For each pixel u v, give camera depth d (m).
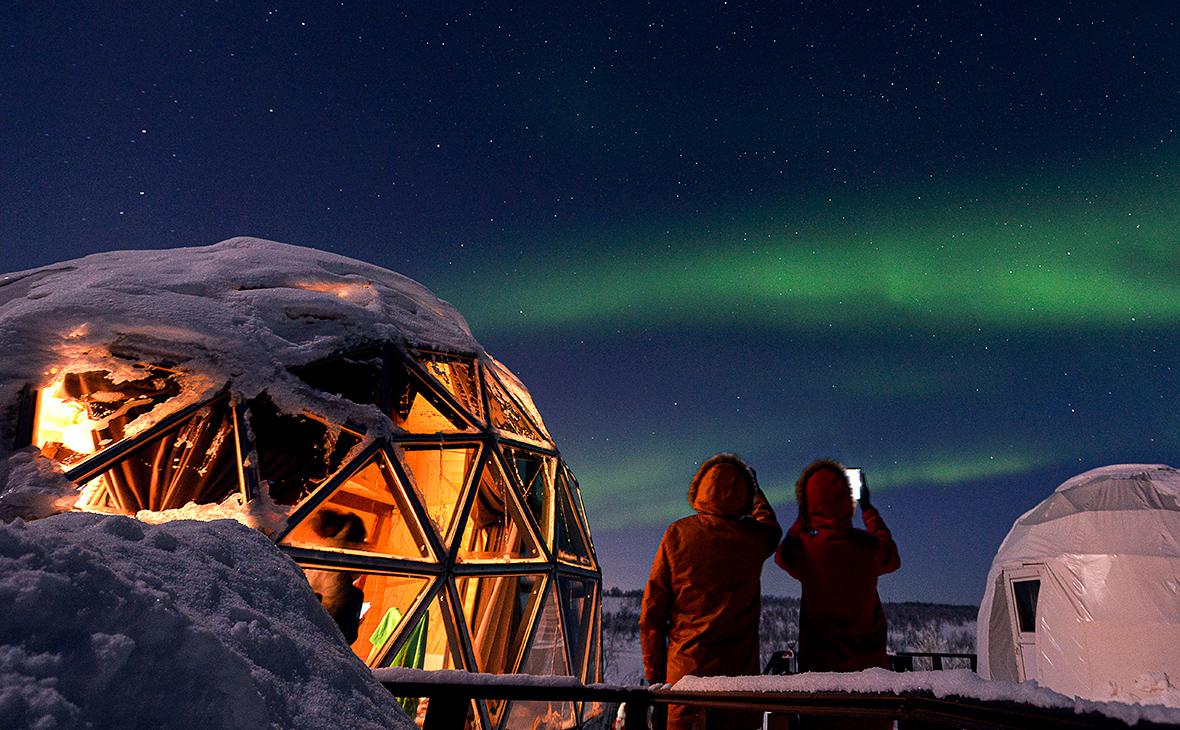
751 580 3.04
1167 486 11.03
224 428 7.18
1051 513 11.79
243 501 6.79
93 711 0.94
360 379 8.46
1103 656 9.80
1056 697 1.09
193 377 7.26
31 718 0.87
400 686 2.53
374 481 9.15
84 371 6.76
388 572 7.34
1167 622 9.57
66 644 0.98
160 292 7.89
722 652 2.91
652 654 3.05
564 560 9.73
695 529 3.08
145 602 1.10
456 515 8.38
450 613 7.76
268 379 7.54
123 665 1.01
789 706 1.89
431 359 9.70
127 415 6.87
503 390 10.95
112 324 7.12
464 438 8.99
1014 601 11.46
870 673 1.64
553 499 10.16
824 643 2.99
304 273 9.59
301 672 1.36
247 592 1.46
